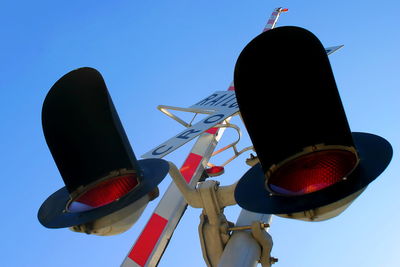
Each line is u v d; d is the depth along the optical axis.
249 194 1.75
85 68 1.77
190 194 2.49
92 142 1.80
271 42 1.60
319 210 1.58
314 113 1.61
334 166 1.59
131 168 1.80
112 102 1.82
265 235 2.44
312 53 1.59
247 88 1.61
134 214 1.81
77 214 1.77
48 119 1.78
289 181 1.63
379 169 1.52
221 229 2.46
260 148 1.66
